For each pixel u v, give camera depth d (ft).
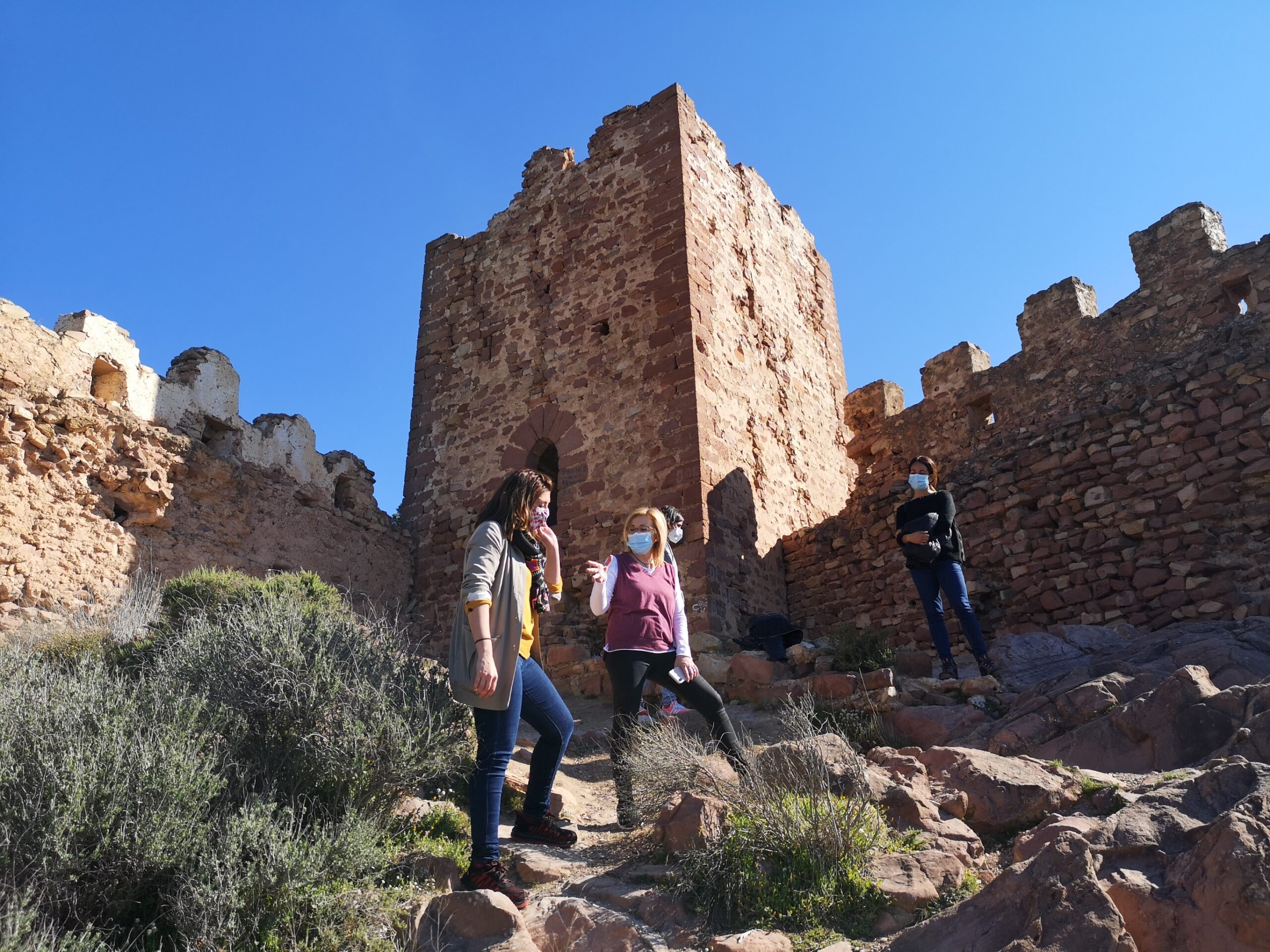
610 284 46.50
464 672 14.05
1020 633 33.37
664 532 18.70
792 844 13.64
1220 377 30.63
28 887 12.12
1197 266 46.16
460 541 46.73
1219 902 10.41
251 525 38.45
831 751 15.96
